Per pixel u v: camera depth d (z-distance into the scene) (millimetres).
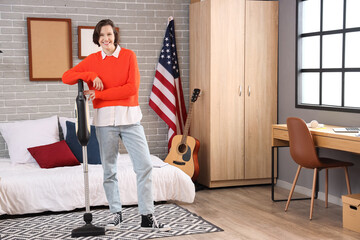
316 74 4969
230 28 5254
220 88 5270
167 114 5629
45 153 4734
